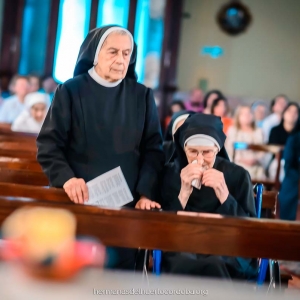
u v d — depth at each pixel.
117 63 3.26
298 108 10.22
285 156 7.79
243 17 13.00
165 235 2.57
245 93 13.12
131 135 3.34
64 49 12.40
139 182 3.29
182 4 12.70
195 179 3.23
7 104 11.14
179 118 4.46
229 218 2.57
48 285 1.67
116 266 3.27
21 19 12.28
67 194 3.00
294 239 2.57
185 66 13.00
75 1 12.31
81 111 3.28
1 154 5.53
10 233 2.21
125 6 12.38
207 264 3.16
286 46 13.09
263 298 1.84
